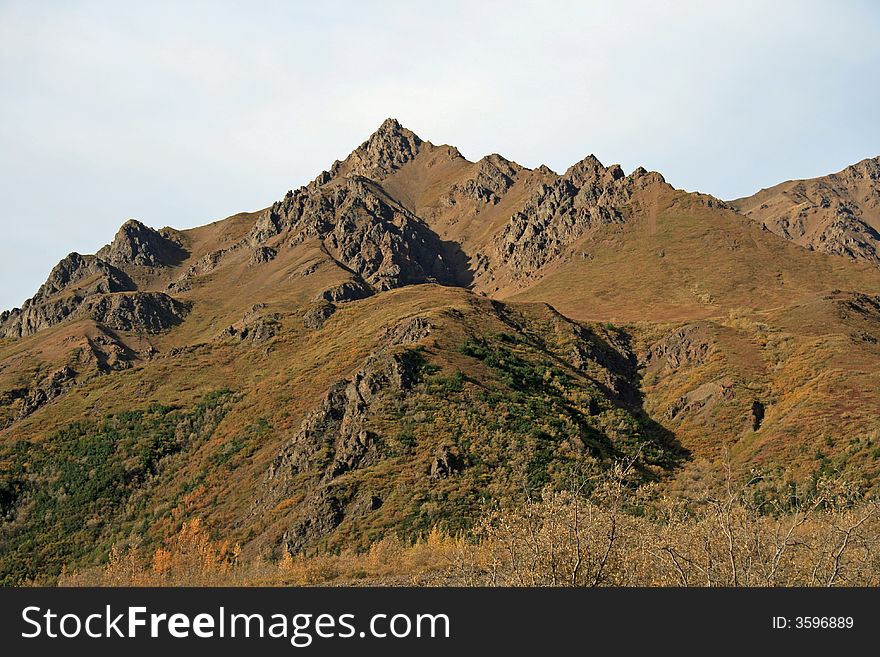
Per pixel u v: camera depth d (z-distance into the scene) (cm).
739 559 1423
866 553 1403
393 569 2405
